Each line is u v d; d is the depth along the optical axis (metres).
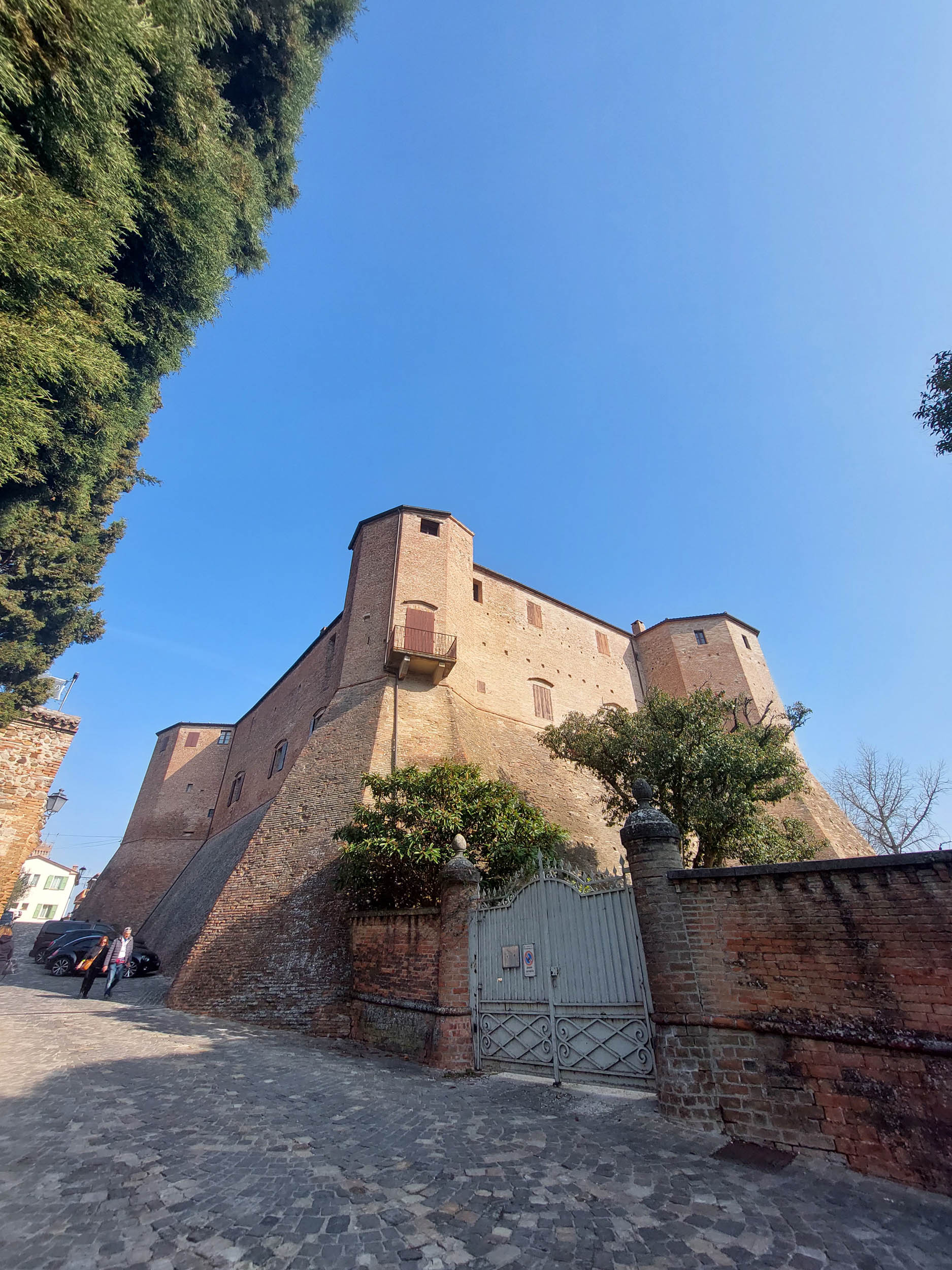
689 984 5.97
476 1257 3.51
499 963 8.73
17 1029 10.03
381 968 10.66
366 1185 4.50
